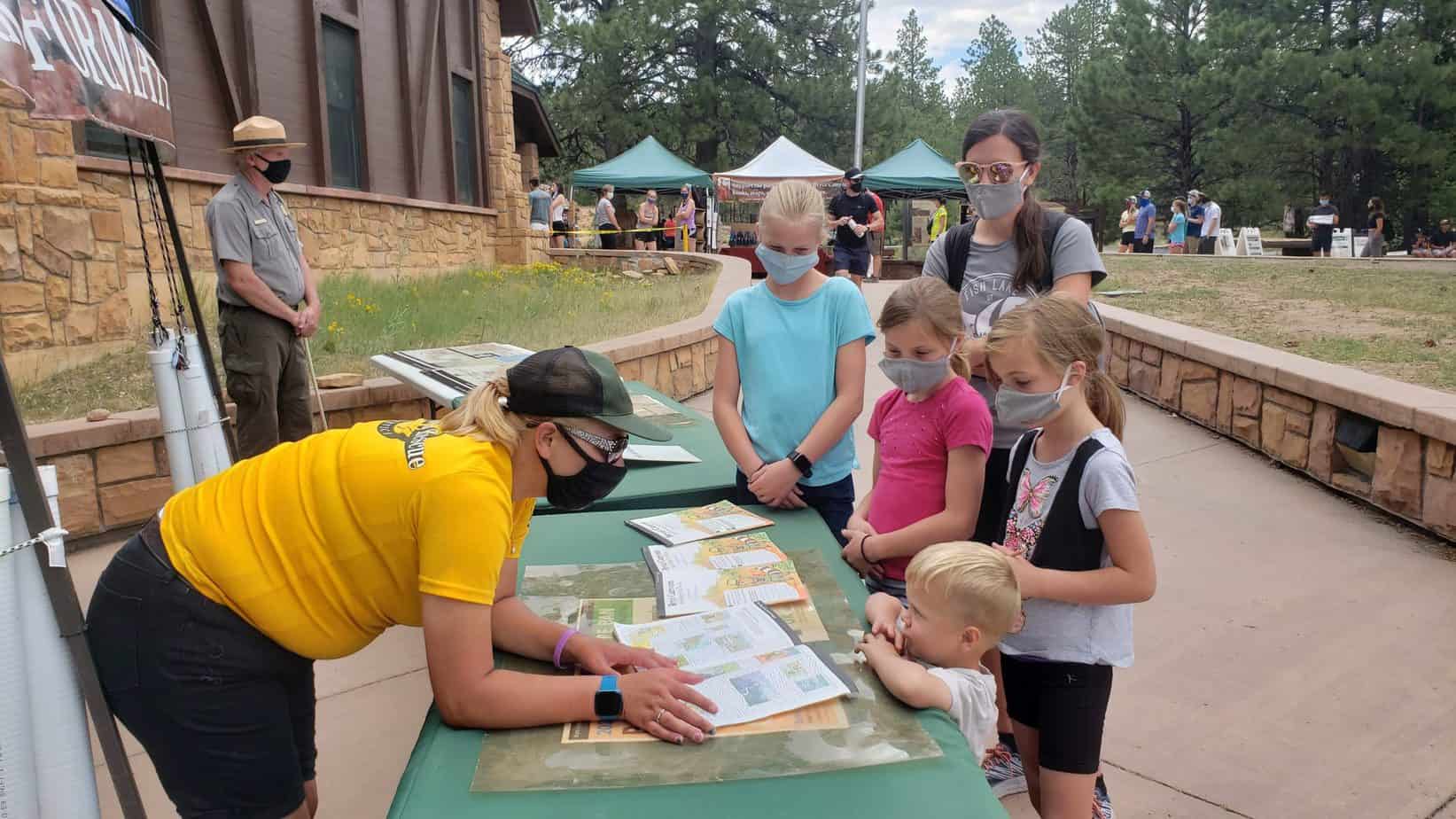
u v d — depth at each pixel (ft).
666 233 69.41
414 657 11.57
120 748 5.71
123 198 22.39
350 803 8.61
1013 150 8.83
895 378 8.05
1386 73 87.25
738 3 101.71
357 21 33.96
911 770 4.93
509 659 6.15
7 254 17.54
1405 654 11.01
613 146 108.58
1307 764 9.10
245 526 5.55
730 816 4.56
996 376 7.00
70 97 7.55
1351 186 97.14
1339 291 32.94
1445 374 18.99
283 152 14.47
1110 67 107.76
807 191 8.75
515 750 5.20
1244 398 19.76
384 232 35.73
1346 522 15.26
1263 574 13.37
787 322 9.04
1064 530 6.88
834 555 7.90
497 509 5.27
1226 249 66.69
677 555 7.89
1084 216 97.45
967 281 9.57
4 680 5.35
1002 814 4.57
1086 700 6.89
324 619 5.61
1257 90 93.09
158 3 25.46
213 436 11.66
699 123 103.35
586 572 7.64
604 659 5.88
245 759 5.73
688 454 11.49
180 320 11.89
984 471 7.97
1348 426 16.37
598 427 5.49
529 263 46.47
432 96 39.47
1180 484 17.54
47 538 5.37
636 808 4.64
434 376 12.73
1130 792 8.73
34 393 16.71
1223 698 10.30
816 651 6.17
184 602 5.51
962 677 5.86
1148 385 24.67
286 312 14.64
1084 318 6.85
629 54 102.78
